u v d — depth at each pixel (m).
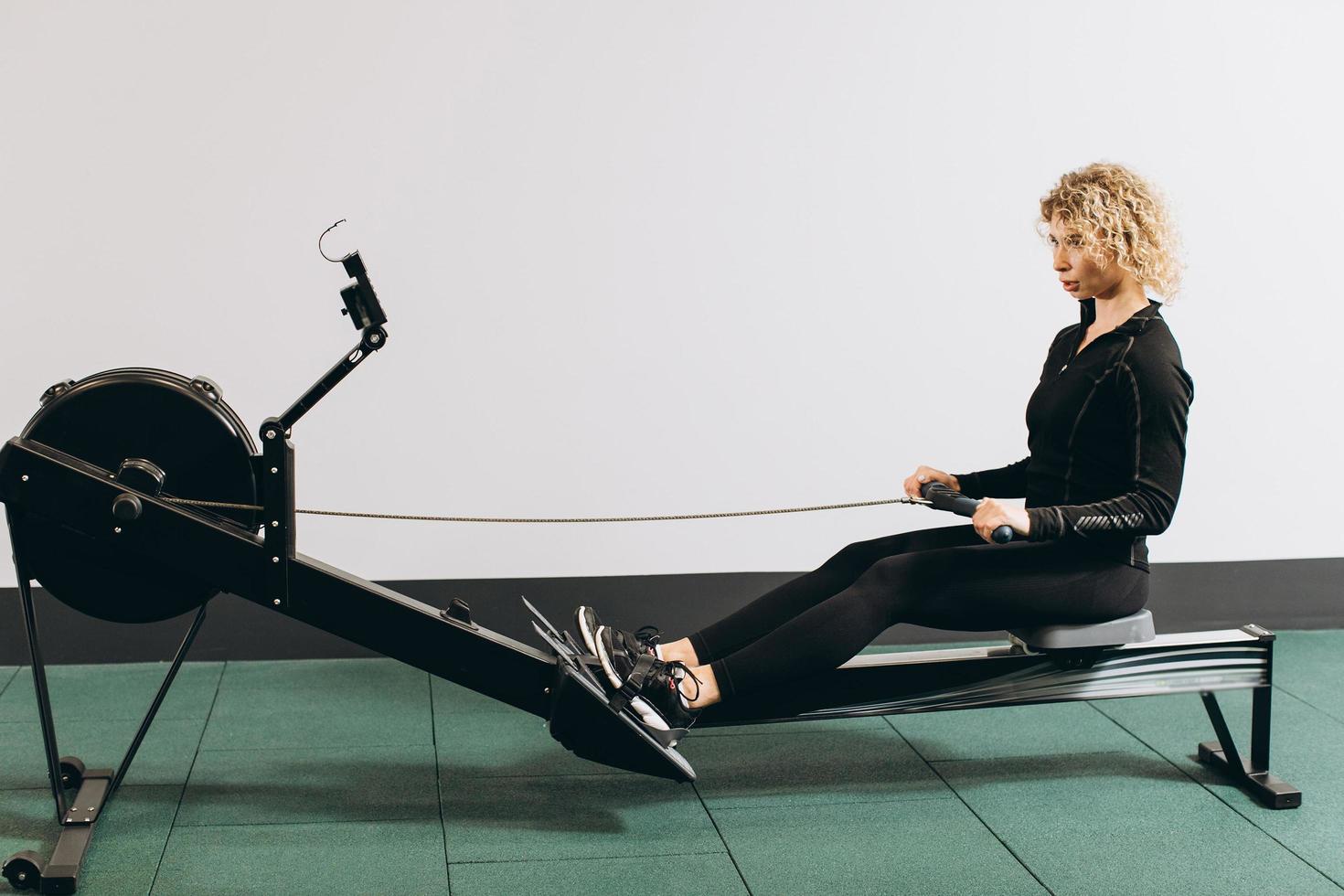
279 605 2.22
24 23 2.85
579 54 3.06
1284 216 3.38
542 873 2.18
